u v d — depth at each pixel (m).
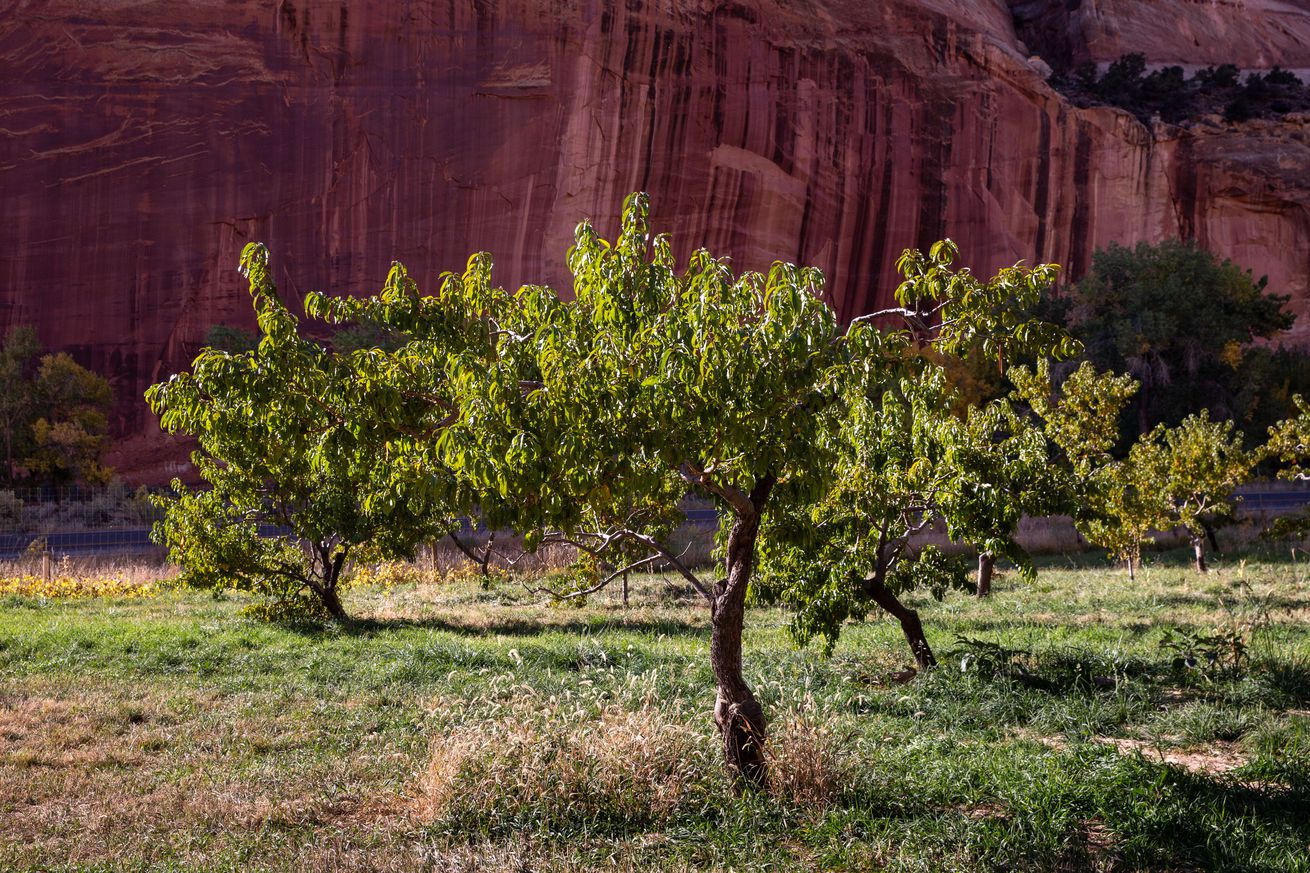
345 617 15.83
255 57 49.41
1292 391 55.47
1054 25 80.25
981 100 58.50
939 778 6.43
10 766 7.30
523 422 4.99
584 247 5.31
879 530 10.24
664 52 51.94
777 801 5.93
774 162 54.78
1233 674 9.58
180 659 11.99
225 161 49.12
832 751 6.30
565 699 8.45
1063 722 8.21
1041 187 60.81
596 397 5.00
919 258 5.81
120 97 48.16
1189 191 65.62
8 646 12.74
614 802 5.98
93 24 47.97
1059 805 5.73
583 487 4.94
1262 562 22.11
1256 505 36.41
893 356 5.59
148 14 48.59
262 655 12.26
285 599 15.55
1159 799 5.77
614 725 6.71
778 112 54.41
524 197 51.09
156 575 21.75
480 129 50.78
